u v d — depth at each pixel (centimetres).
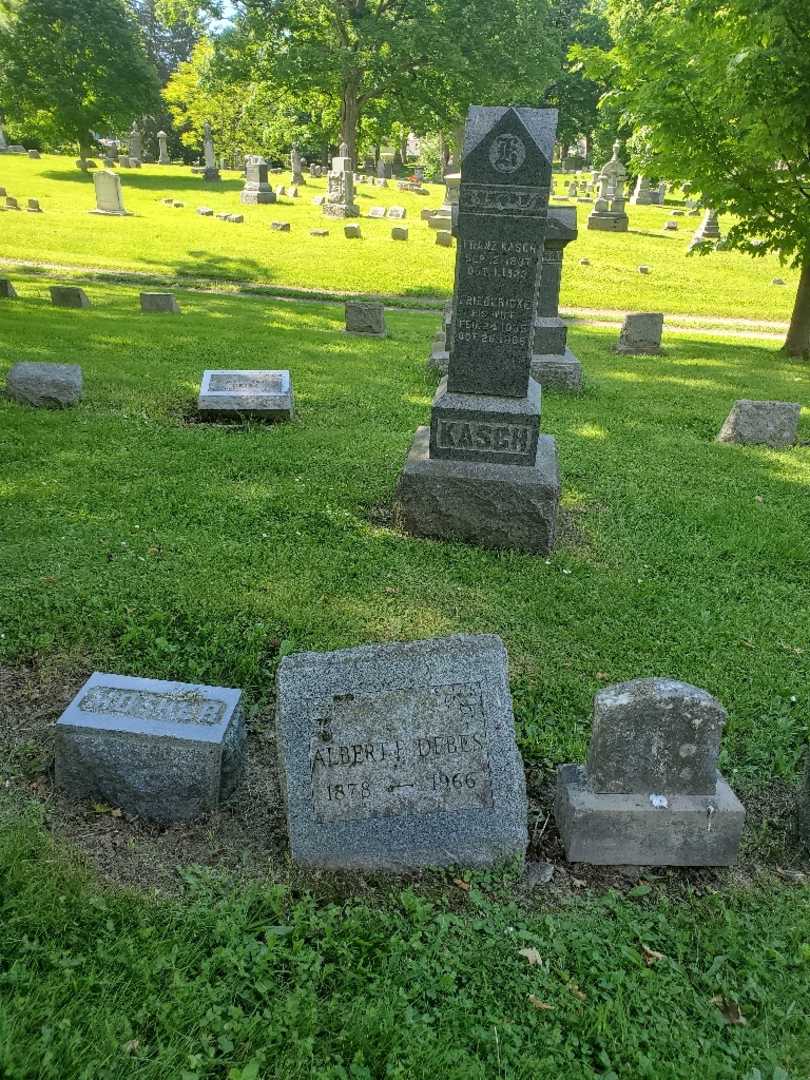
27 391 1114
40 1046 307
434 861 420
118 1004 331
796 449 1205
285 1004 338
